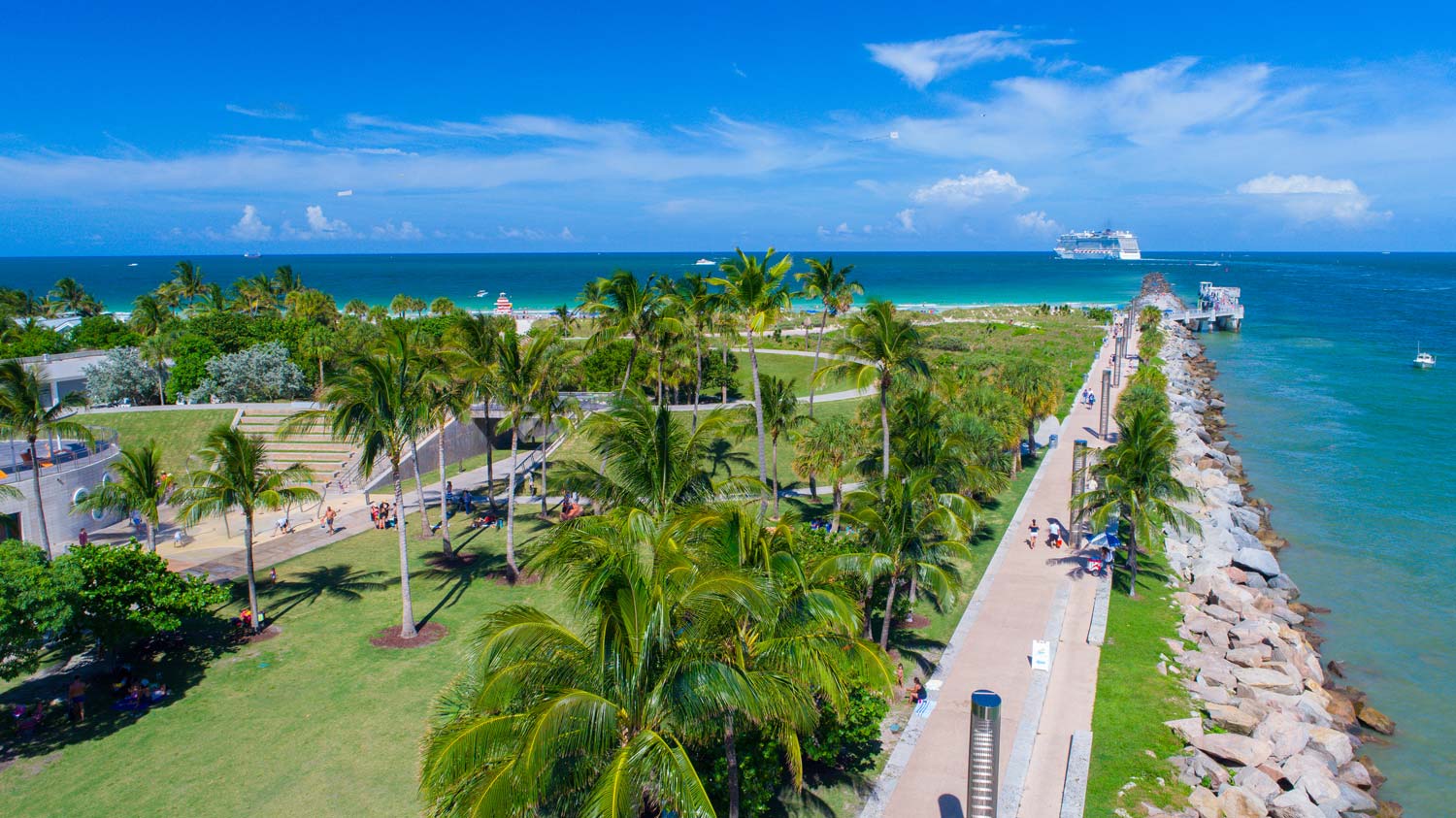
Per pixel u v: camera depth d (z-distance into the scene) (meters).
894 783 21.47
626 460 24.25
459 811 13.16
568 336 83.38
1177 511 36.56
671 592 15.09
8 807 20.61
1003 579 35.97
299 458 57.88
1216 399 90.81
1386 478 59.44
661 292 60.38
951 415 43.88
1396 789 24.31
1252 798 20.98
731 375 75.31
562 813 15.21
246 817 20.22
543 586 36.34
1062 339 116.06
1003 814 20.27
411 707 25.62
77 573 24.67
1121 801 20.92
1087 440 64.25
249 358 71.94
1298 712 26.48
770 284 42.94
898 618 31.66
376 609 33.78
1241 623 33.16
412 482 55.56
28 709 24.34
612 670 14.41
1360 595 38.97
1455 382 100.81
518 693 14.25
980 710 16.45
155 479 37.75
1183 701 26.16
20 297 123.62
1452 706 28.98
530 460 59.97
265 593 35.62
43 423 38.53
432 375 32.59
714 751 19.28
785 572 18.86
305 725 24.58
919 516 28.06
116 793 21.19
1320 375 107.56
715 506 20.05
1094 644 29.86
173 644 30.19
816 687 19.56
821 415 66.12
